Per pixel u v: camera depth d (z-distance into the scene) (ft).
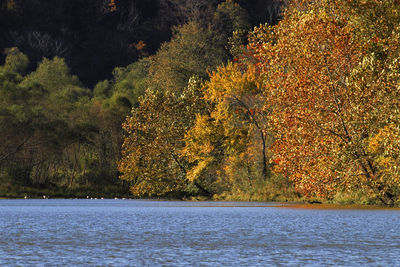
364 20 378.12
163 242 183.32
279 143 375.25
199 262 143.64
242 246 172.76
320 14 367.86
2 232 215.10
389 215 297.12
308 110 352.49
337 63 364.79
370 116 342.85
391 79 339.98
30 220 277.03
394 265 136.77
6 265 138.51
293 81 363.15
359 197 412.98
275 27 402.52
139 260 146.82
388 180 358.84
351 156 348.38
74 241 186.29
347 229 221.46
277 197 502.79
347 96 346.95
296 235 201.67
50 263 141.90
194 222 262.26
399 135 323.37
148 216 305.32
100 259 148.46
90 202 523.29
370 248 165.99
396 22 376.68
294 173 374.63
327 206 396.57
